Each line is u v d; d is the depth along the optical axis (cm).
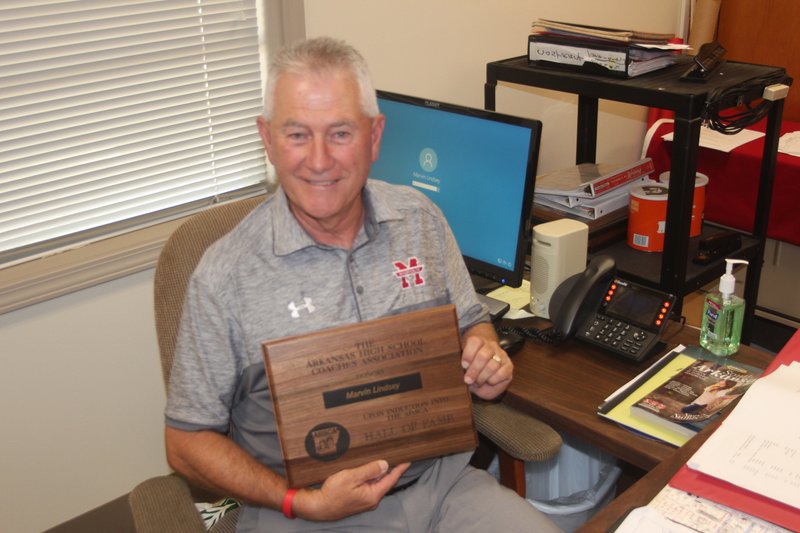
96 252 182
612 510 101
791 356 124
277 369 114
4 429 179
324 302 125
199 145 203
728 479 98
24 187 176
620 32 193
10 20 162
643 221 202
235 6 196
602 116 293
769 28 287
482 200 167
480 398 136
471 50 242
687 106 174
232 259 123
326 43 120
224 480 120
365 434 117
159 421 204
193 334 123
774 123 204
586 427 128
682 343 148
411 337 117
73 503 195
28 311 175
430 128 173
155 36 184
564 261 157
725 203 255
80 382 187
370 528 126
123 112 185
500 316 165
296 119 116
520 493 141
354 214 130
